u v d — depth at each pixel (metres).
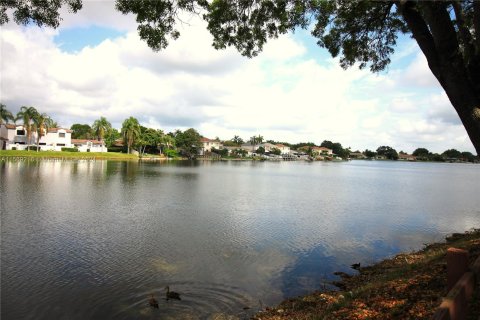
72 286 12.18
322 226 23.27
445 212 30.14
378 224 24.48
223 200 33.50
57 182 41.84
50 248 16.39
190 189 41.16
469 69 6.74
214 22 10.80
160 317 10.11
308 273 14.03
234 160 166.38
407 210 30.98
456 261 4.64
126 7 8.84
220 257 15.74
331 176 77.88
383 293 9.33
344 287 12.15
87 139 132.62
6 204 26.75
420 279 9.52
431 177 84.00
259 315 10.02
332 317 8.53
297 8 10.10
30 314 10.23
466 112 6.54
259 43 11.33
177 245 17.44
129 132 117.81
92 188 38.12
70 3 7.67
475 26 6.73
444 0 6.48
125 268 14.02
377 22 11.85
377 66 13.08
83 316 10.16
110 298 11.30
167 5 8.91
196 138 152.00
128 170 66.31
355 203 34.94
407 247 18.55
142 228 20.83
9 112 90.06
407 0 7.07
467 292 4.36
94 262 14.66
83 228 20.39
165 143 137.25
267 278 13.35
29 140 93.56
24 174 49.34
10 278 12.73
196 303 11.03
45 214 23.78
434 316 3.65
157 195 34.91
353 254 16.98
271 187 48.22
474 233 18.42
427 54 6.96
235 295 11.70
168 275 13.35
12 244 16.80
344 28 12.12
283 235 20.30
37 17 7.60
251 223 23.33
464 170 137.62
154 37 9.33
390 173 100.12
